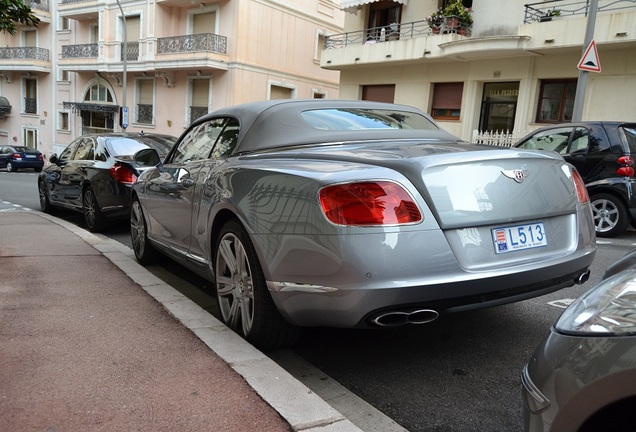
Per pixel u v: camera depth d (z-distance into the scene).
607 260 6.16
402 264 2.48
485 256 2.70
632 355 1.42
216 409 2.36
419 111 4.47
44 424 2.19
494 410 2.66
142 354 2.90
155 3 26.23
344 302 2.52
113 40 28.98
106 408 2.33
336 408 2.68
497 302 2.76
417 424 2.54
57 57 34.16
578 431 1.53
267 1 25.20
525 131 14.91
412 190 2.59
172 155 4.88
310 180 2.70
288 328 3.09
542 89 14.98
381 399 2.78
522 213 2.84
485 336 3.62
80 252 5.45
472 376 3.04
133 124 29.39
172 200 4.36
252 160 3.37
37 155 28.25
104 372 2.67
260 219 2.95
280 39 26.23
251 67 25.06
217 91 25.22
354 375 3.07
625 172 7.56
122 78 29.62
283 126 3.64
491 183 2.78
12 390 2.46
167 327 3.32
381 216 2.49
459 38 15.66
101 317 3.46
